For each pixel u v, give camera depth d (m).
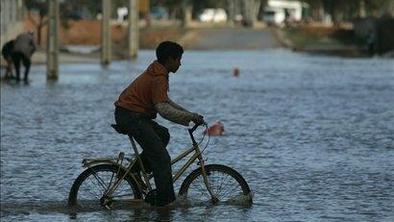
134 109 22.98
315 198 26.09
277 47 177.12
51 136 41.38
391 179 29.45
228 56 140.00
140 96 22.98
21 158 34.75
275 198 26.03
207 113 51.94
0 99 60.88
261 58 132.88
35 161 34.00
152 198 23.45
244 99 61.66
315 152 35.97
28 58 77.31
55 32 81.31
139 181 23.84
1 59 105.25
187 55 143.50
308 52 156.25
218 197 24.58
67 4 170.38
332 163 33.03
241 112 52.56
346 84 77.44
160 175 23.22
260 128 44.28
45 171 31.70
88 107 55.47
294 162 33.28
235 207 24.45
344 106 56.69
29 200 26.31
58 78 82.62
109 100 60.44
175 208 24.20
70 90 69.12
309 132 42.69
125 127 23.05
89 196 24.11
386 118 49.44
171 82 79.75
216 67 106.88
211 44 182.75
